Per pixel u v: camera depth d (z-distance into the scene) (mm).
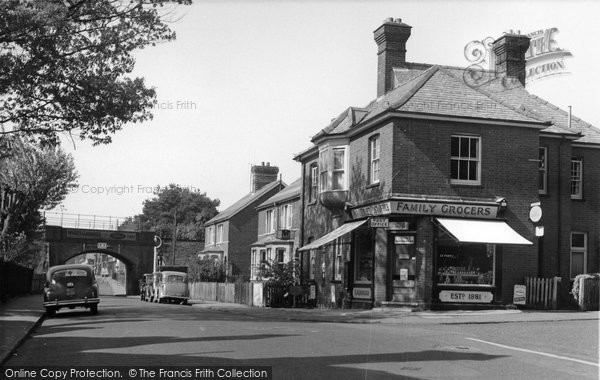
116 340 13688
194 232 91875
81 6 20453
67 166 47656
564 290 25812
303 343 12875
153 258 64812
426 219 22828
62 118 22078
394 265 23516
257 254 45656
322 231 30031
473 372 9617
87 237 62469
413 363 10352
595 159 27812
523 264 23719
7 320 18266
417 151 23141
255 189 61781
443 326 17312
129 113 21938
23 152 44469
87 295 23859
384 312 22359
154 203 100688
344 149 27516
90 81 20969
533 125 24156
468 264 23188
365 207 24609
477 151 23828
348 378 8953
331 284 28016
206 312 26094
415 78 26750
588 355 11625
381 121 23875
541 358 11156
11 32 18578
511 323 17938
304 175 33531
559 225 26156
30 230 38312
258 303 32688
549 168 26328
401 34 28734
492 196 23641
